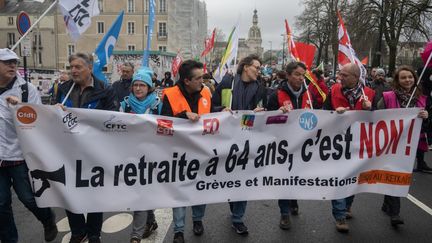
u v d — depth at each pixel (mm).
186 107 4434
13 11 72375
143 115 4098
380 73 11227
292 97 5102
